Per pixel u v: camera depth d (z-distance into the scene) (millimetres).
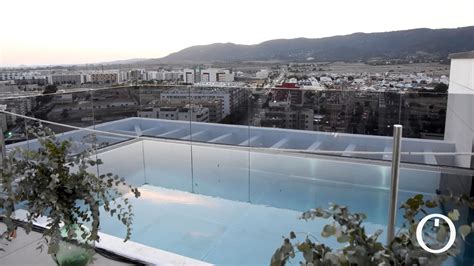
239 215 3355
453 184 3484
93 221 1363
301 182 4246
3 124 2928
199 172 4688
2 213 1377
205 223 3154
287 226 3076
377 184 3928
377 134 4508
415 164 3830
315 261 931
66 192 1350
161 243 2738
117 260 1788
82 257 1484
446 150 4121
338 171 4375
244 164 5043
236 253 2566
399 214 1097
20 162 1336
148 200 3721
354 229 978
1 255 1806
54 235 1340
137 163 4957
